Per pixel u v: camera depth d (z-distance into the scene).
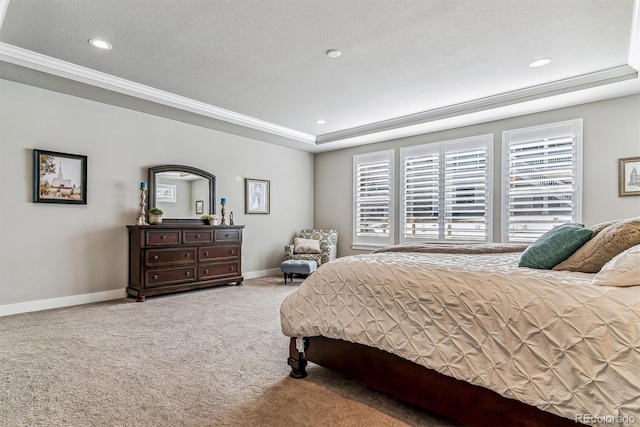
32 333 2.87
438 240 5.21
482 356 1.41
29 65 3.12
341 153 6.55
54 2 2.37
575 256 1.67
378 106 4.54
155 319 3.30
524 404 1.32
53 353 2.44
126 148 4.34
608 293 1.24
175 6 2.42
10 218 3.46
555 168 4.18
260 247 5.99
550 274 1.54
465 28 2.69
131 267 4.26
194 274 4.56
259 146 5.98
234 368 2.23
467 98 4.22
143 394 1.88
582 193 4.00
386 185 5.85
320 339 2.04
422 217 5.39
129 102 4.09
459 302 1.50
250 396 1.88
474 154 4.88
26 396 1.84
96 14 2.52
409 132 5.32
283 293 4.54
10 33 2.78
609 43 2.90
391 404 1.80
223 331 2.96
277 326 3.11
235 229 5.11
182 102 4.27
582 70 3.42
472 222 4.87
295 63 3.31
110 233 4.18
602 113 3.88
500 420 1.38
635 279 1.24
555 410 1.22
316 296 2.03
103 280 4.12
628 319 1.15
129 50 3.06
